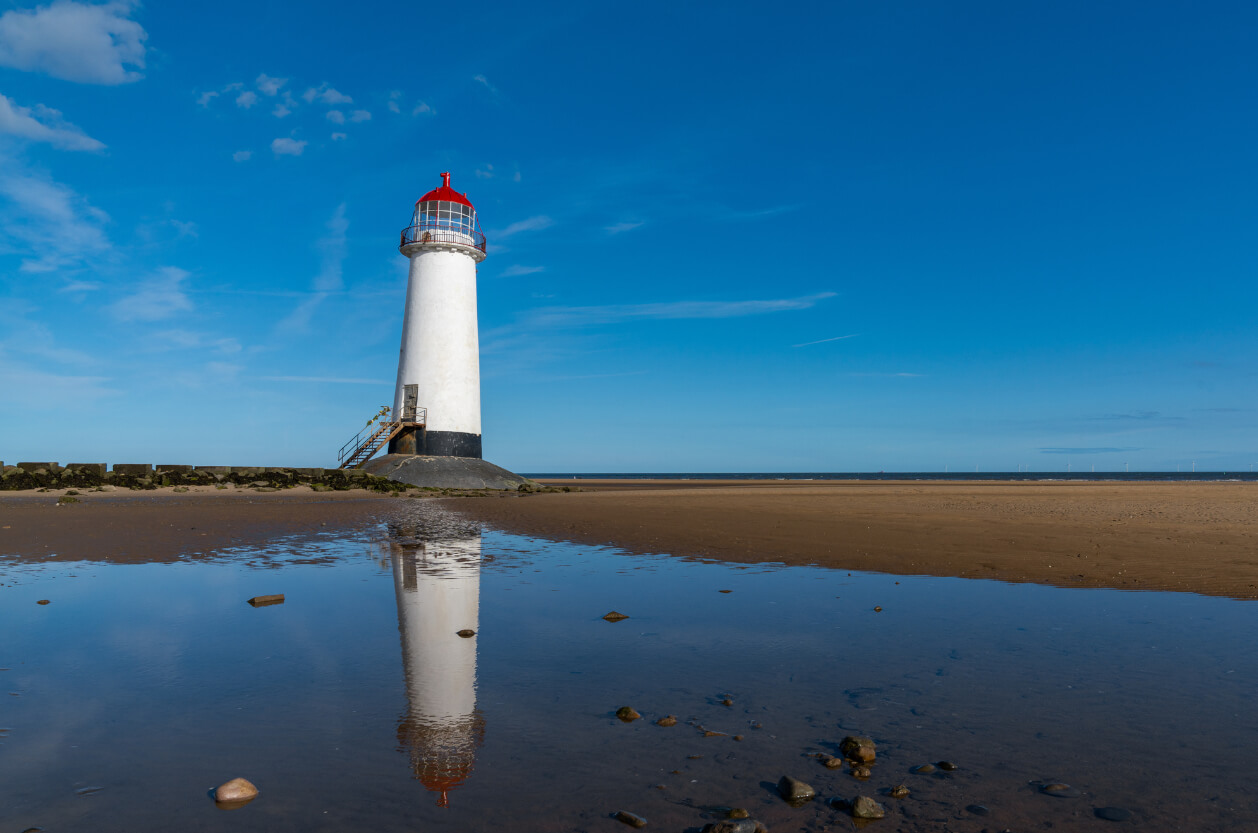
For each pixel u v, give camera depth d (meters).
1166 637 7.04
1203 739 4.41
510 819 3.31
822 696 5.27
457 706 4.99
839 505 27.41
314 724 4.60
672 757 4.11
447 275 47.44
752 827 3.15
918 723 4.71
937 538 15.12
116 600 8.79
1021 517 20.44
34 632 7.11
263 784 3.69
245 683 5.48
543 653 6.45
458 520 21.25
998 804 3.52
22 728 4.50
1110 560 11.84
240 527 18.27
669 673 5.83
